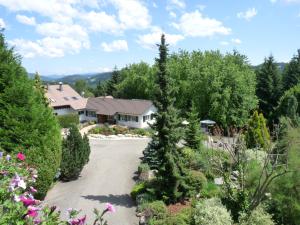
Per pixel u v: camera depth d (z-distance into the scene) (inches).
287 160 660.7
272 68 2456.9
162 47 778.8
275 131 800.9
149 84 2618.1
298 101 1662.2
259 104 2468.0
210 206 661.9
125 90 2763.3
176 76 2266.2
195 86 2199.8
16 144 549.3
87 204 763.4
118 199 810.2
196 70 2242.9
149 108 2160.4
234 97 2113.7
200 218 631.8
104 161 1200.8
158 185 799.1
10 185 198.5
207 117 2187.5
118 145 1542.8
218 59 2378.2
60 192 845.8
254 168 757.3
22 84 563.8
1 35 558.6
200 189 818.8
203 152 1021.2
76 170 951.6
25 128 560.1
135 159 1234.6
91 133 1836.9
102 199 804.0
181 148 807.1
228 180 770.8
